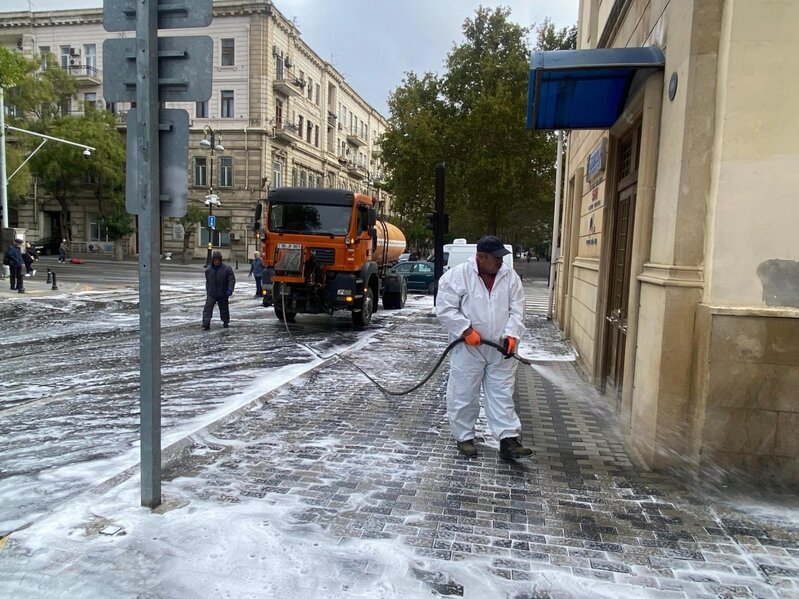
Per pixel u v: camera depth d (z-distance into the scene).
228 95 41.72
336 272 12.53
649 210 4.74
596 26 10.30
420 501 3.66
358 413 5.65
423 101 31.12
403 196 31.14
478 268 4.41
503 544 3.14
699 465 3.88
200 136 41.94
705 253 3.92
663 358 4.02
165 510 3.41
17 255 18.06
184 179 3.25
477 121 28.17
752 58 3.67
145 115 3.17
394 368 7.96
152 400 3.37
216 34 41.12
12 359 8.52
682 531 3.33
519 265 40.09
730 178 3.75
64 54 44.50
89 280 24.64
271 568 2.84
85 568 2.80
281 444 4.69
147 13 3.13
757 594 2.72
